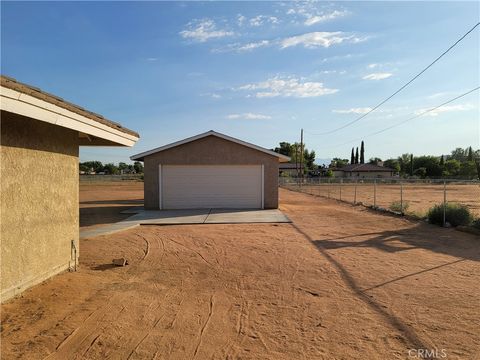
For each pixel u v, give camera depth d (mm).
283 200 24766
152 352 3805
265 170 17953
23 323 4359
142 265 7328
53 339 4008
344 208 19266
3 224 4773
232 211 16797
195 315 4809
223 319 4684
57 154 6145
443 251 8688
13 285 5008
